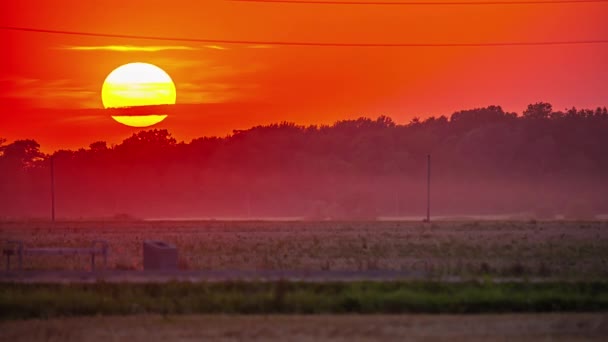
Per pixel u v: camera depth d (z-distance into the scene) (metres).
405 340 106.00
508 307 128.00
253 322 117.06
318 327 113.75
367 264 167.00
